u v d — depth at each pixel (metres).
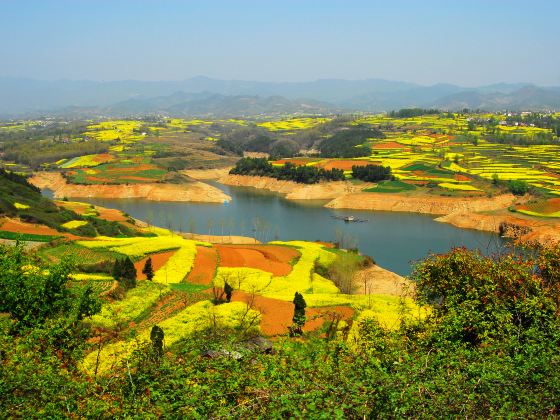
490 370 14.87
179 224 128.88
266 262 77.94
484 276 25.12
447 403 13.18
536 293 24.33
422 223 131.00
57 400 15.03
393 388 13.23
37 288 29.38
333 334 35.75
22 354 17.72
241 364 15.23
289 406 12.33
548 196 136.25
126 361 17.05
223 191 186.12
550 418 13.02
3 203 88.62
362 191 160.50
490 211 128.12
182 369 15.16
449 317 21.86
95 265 60.47
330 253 88.69
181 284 60.47
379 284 78.06
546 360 15.27
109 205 161.00
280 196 174.50
